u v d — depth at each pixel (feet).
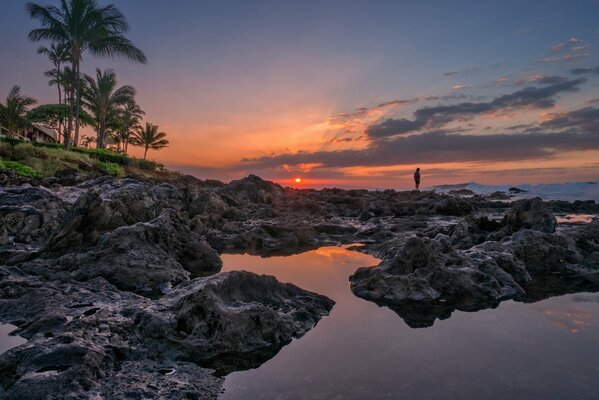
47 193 51.44
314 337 22.65
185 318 21.07
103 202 40.68
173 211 43.57
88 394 15.33
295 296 27.71
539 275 38.52
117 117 207.31
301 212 93.25
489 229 55.06
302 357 19.95
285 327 22.53
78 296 26.16
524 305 28.73
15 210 43.75
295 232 57.26
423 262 33.91
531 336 22.53
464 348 20.89
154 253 36.11
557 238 41.68
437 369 18.45
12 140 93.71
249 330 21.29
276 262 43.88
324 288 33.35
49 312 23.04
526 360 19.34
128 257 33.68
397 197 132.67
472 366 18.78
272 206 103.30
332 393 16.47
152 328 20.44
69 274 31.42
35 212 45.11
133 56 132.46
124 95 174.09
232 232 61.00
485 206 119.03
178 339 20.06
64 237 36.73
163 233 38.93
